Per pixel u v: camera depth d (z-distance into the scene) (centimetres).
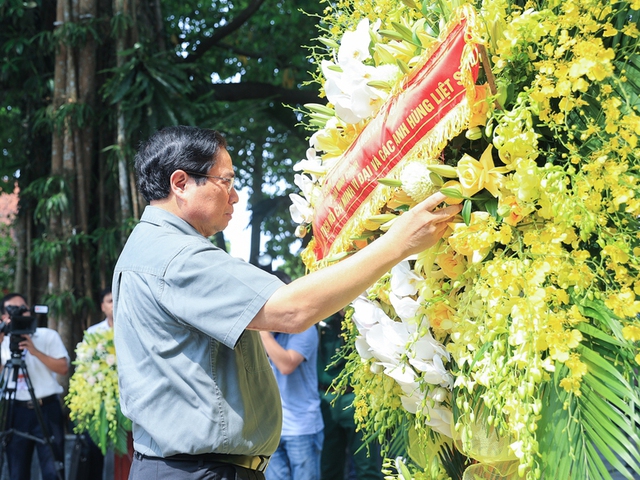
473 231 128
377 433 170
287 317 143
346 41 151
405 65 139
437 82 132
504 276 122
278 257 959
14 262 742
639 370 125
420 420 152
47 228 652
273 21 870
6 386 473
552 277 124
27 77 705
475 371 132
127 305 161
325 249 165
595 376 122
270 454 168
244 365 162
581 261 122
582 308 123
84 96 662
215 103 752
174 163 164
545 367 118
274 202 934
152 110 643
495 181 128
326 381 416
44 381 505
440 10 146
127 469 430
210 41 787
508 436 134
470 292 132
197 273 150
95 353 425
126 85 633
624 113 124
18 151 721
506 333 124
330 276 140
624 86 127
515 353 121
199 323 149
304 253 176
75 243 639
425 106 135
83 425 438
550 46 124
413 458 171
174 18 859
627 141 120
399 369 147
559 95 124
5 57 688
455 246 129
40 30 706
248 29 894
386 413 168
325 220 163
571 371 120
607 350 124
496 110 130
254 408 162
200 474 155
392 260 135
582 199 121
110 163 651
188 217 166
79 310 640
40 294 675
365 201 147
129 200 648
